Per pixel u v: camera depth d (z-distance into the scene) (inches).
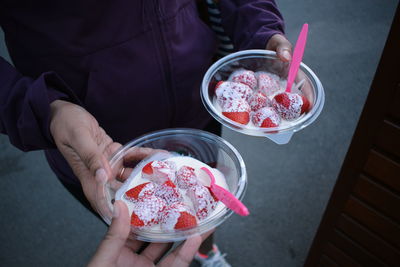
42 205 69.0
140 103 36.6
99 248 24.6
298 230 61.9
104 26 31.7
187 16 36.6
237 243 61.3
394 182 30.5
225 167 34.3
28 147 32.2
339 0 105.0
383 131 28.2
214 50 40.9
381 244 36.5
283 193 66.8
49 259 61.6
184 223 28.7
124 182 33.8
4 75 32.2
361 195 34.4
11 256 62.4
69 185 40.1
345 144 73.5
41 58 32.5
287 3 106.0
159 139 35.7
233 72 39.8
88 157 29.0
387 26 96.9
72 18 30.5
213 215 30.4
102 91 34.3
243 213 27.9
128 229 25.5
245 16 39.3
